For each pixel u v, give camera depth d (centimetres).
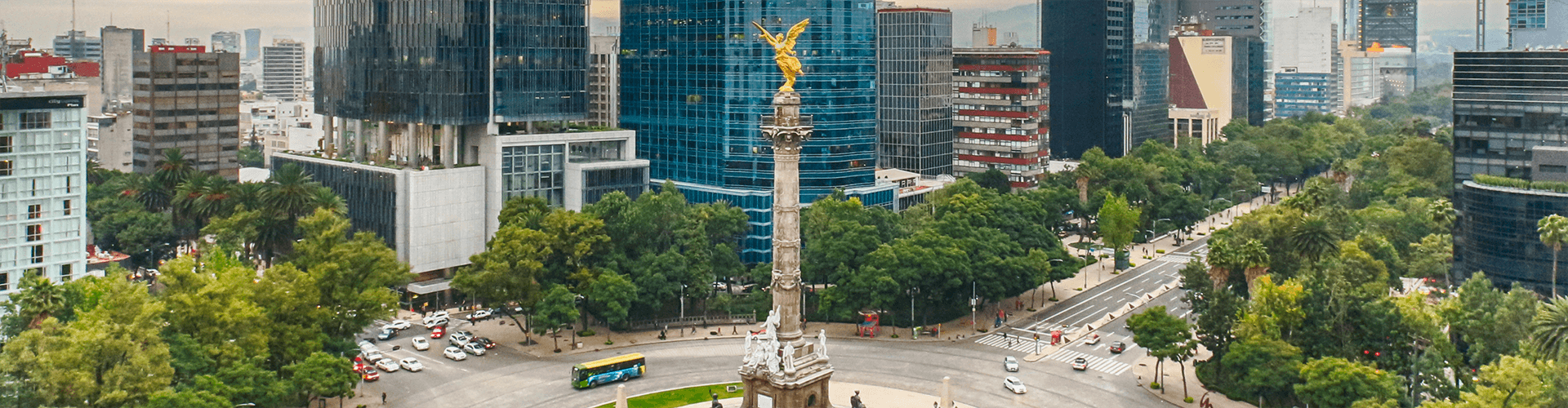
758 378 14962
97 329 13750
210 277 16488
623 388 16438
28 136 19512
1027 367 19538
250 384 14600
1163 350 17712
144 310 14188
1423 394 16538
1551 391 12875
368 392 17725
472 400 17500
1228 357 16962
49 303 16188
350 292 17912
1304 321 17738
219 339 15488
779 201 14750
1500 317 17238
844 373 19138
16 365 13312
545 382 18462
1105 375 19125
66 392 13350
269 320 16250
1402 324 17162
